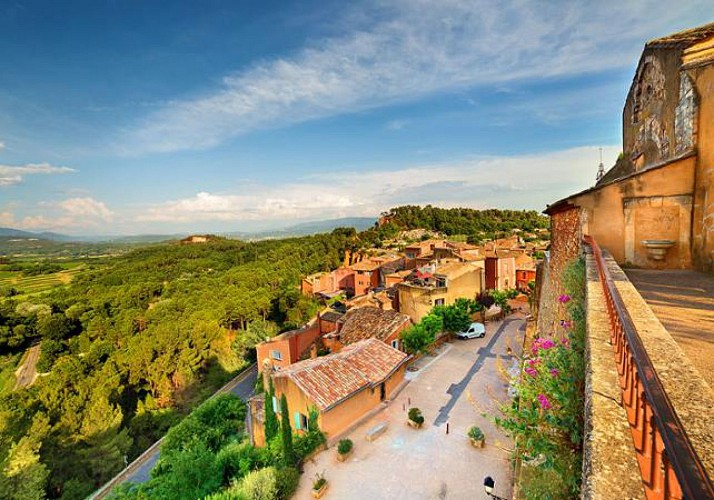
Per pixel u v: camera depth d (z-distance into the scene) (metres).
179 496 15.47
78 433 27.14
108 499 18.16
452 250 49.22
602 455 2.07
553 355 4.69
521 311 38.69
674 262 7.80
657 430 1.75
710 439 1.64
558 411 4.04
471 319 32.94
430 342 26.38
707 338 3.93
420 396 20.36
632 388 2.33
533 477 5.15
